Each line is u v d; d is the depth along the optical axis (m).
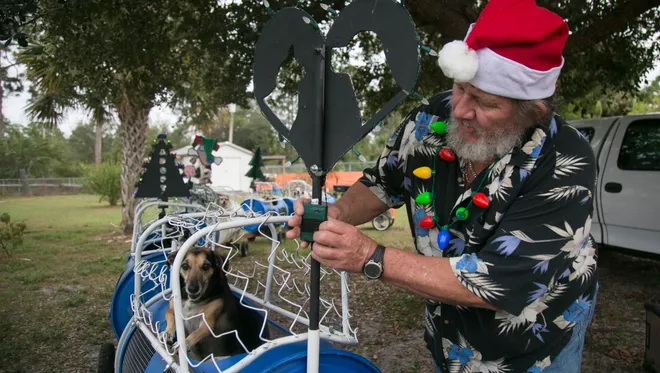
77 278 6.45
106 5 4.96
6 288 5.95
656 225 5.00
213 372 1.62
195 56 7.29
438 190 1.65
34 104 10.20
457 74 1.28
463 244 1.58
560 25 1.30
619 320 4.42
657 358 3.23
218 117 12.73
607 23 5.17
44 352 3.97
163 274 2.48
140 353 2.10
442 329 1.71
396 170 1.87
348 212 1.87
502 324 1.54
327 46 1.33
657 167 5.07
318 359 1.46
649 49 6.68
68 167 38.50
